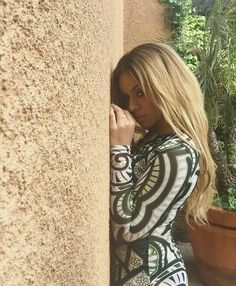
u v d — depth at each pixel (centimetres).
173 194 108
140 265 112
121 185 111
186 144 112
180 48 391
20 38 31
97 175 80
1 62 28
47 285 38
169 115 117
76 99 53
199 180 136
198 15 505
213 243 294
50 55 39
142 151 120
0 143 28
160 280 113
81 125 57
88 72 67
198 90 125
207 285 316
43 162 37
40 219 36
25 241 32
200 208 141
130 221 109
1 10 28
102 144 94
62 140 44
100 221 86
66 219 46
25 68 32
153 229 112
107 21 136
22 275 31
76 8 54
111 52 165
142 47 124
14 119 30
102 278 90
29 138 33
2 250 28
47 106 38
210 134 315
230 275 294
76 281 53
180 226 383
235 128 328
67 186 46
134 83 121
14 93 30
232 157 328
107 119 110
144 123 124
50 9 39
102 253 91
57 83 42
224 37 303
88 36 68
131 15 502
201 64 310
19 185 31
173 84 119
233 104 332
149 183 109
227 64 312
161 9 494
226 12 307
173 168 108
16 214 30
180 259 119
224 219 285
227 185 322
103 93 100
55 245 41
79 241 55
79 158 55
